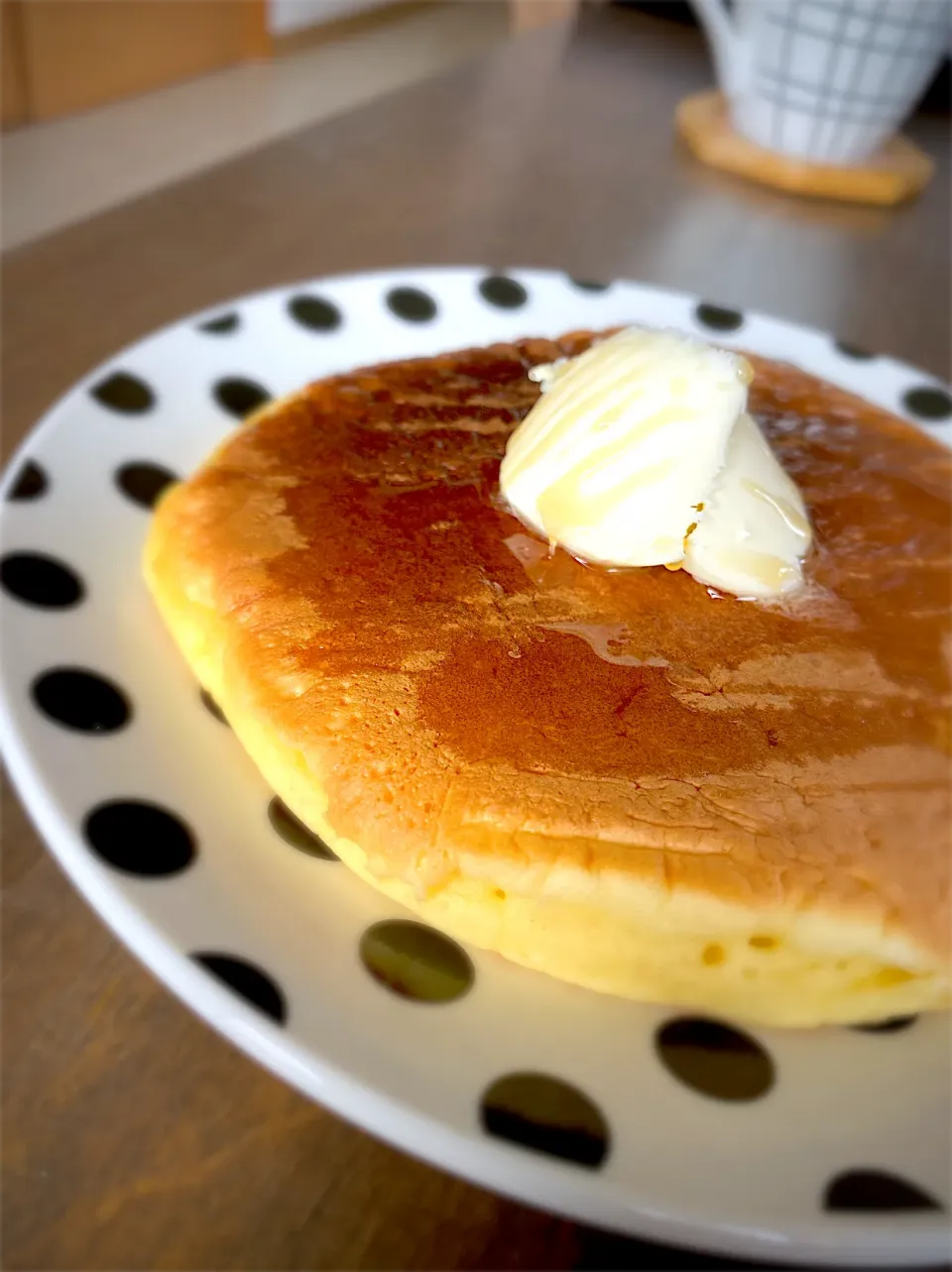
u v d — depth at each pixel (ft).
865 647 0.52
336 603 0.50
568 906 0.42
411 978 0.40
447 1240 0.36
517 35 1.65
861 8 1.15
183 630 0.51
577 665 0.48
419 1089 0.35
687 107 1.38
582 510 0.52
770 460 0.56
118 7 2.64
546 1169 0.34
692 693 0.48
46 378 0.72
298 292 0.77
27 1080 0.38
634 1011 0.42
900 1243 0.34
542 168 1.23
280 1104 0.39
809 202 1.27
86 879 0.38
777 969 0.42
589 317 0.85
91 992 0.40
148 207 0.98
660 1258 0.37
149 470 0.62
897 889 0.43
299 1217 0.36
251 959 0.38
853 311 1.06
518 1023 0.40
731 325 0.86
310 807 0.45
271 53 3.15
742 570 0.53
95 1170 0.36
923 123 1.58
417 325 0.81
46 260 0.87
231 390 0.70
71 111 2.61
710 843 0.42
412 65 3.33
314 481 0.57
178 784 0.45
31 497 0.55
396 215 1.06
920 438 0.71
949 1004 0.44
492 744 0.44
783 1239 0.33
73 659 0.48
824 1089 0.40
